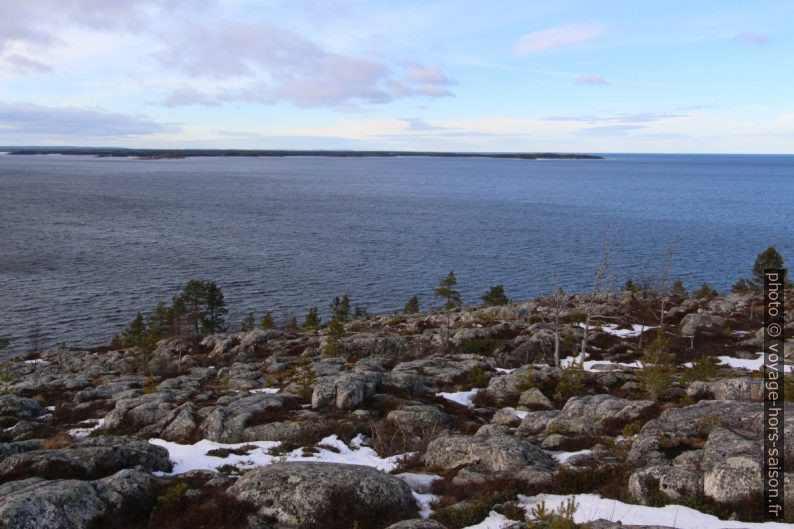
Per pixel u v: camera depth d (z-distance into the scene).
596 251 167.25
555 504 18.98
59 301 113.88
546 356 54.81
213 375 55.12
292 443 28.53
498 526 17.73
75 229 196.38
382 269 147.38
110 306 111.75
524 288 128.00
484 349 58.88
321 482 19.14
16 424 35.25
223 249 169.38
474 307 92.75
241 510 18.50
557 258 158.50
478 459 23.19
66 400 44.22
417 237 194.00
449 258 160.00
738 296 76.50
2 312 106.31
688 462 20.47
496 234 199.75
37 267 140.25
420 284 132.88
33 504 16.92
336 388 35.22
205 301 93.00
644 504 18.41
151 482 20.61
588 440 26.20
